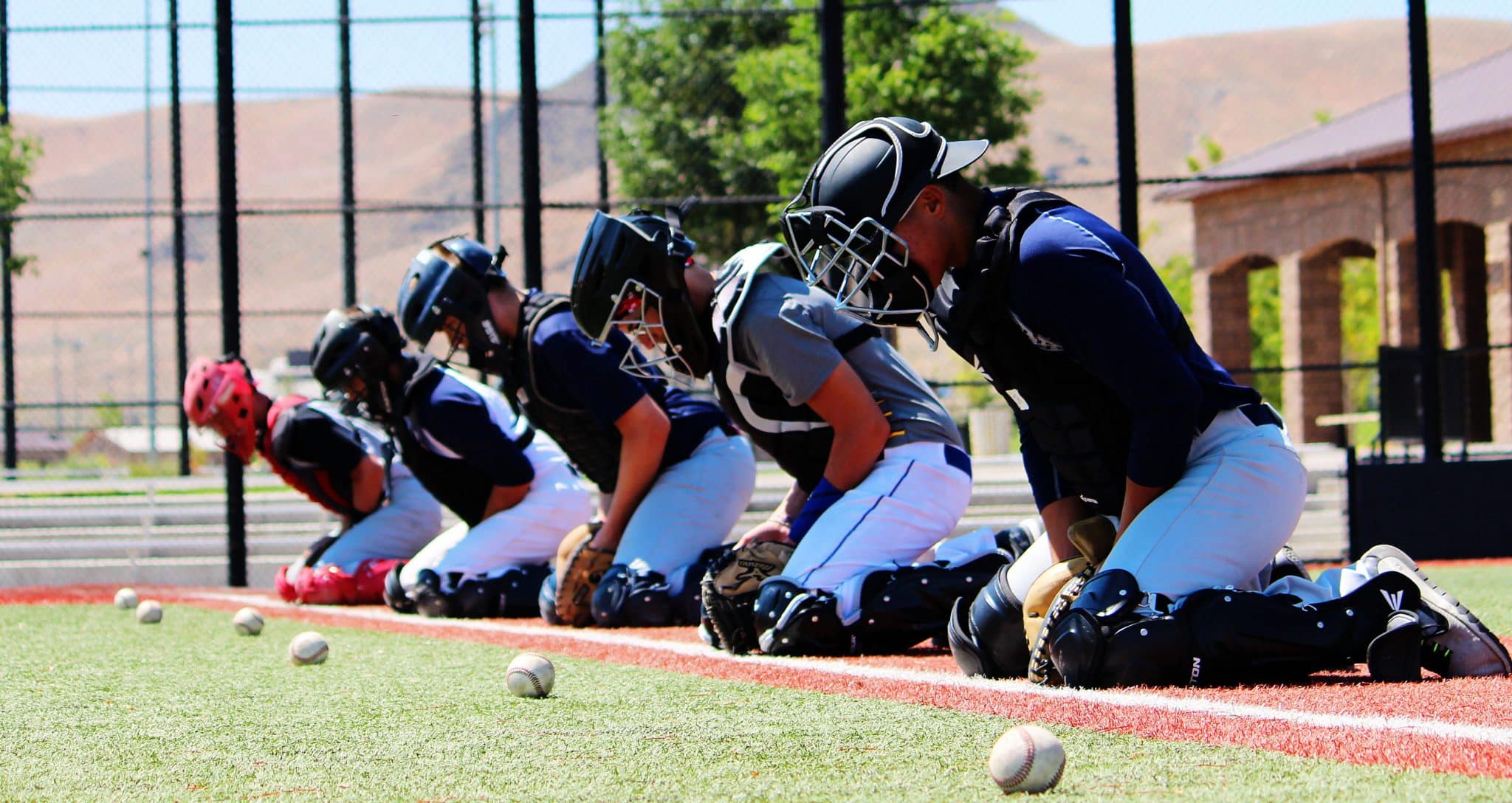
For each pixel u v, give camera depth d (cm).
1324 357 8769
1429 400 3020
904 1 3291
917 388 1611
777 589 1495
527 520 2177
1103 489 1221
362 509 2511
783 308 1512
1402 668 1116
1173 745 869
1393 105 8844
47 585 3594
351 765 891
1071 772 796
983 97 7150
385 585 2291
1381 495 2956
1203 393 1174
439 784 825
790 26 7219
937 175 1138
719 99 7331
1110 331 1087
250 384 2434
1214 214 9519
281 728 1048
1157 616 1108
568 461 2275
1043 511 1298
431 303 1880
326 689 1273
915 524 1541
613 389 1850
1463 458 3378
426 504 2559
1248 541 1156
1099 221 1146
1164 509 1152
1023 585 1253
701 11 3788
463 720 1066
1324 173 3045
